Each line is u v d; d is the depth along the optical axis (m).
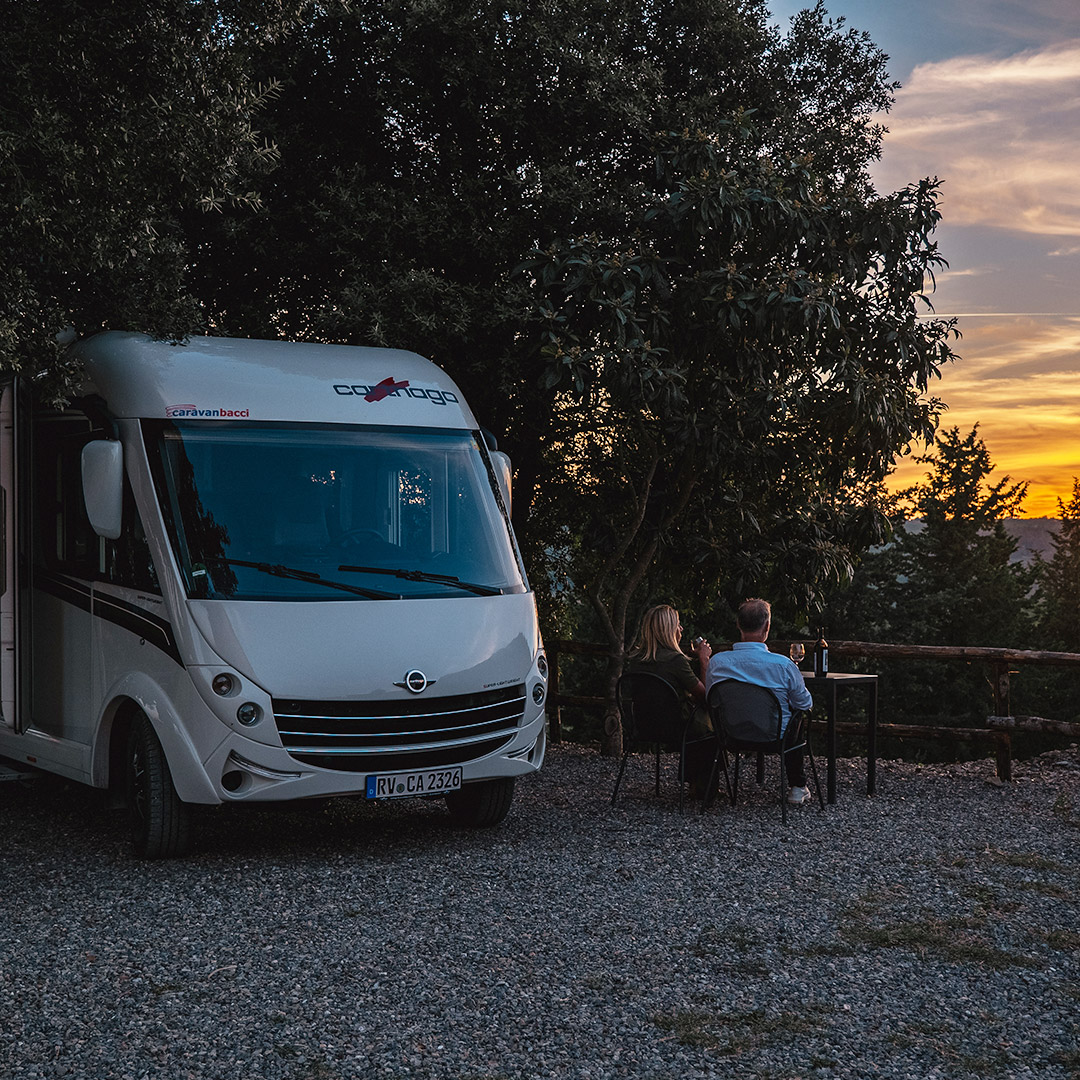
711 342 9.82
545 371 9.31
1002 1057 3.86
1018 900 5.75
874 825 7.45
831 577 11.25
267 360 7.29
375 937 5.12
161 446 6.59
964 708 39.62
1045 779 9.21
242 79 7.21
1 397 7.30
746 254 9.98
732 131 10.17
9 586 7.30
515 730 6.88
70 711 7.24
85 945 5.00
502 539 7.26
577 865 6.40
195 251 10.87
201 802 6.16
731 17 11.06
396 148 11.16
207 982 4.55
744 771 9.49
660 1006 4.30
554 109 10.49
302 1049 3.93
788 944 5.02
